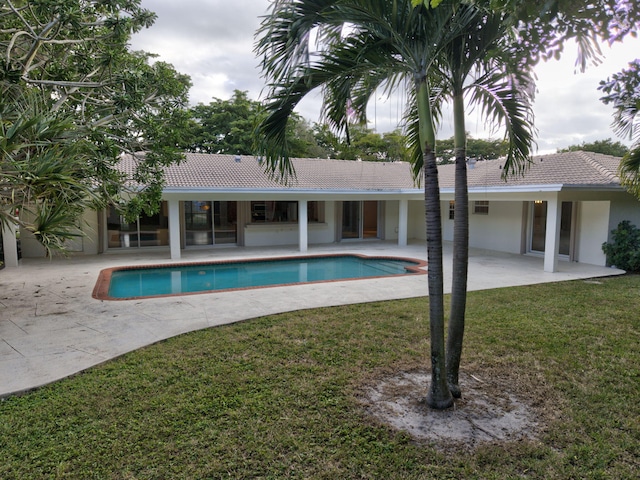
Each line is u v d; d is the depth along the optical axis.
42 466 3.18
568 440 3.59
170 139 8.64
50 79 7.86
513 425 3.83
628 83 3.74
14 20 7.21
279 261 15.08
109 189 7.74
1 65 5.85
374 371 5.02
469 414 4.03
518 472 3.17
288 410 4.07
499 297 8.76
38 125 5.51
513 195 13.09
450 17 3.70
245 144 28.67
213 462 3.25
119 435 3.60
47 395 4.34
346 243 19.91
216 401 4.22
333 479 3.08
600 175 12.25
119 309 7.85
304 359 5.38
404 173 22.09
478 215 17.98
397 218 21.70
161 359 5.33
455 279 4.25
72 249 15.51
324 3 3.48
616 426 3.81
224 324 6.89
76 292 9.30
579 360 5.36
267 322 7.00
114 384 4.60
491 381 4.76
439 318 4.05
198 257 15.05
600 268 12.54
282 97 4.05
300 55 3.71
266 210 19.00
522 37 3.07
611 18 2.80
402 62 4.12
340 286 10.14
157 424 3.78
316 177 18.80
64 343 5.93
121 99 7.31
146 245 17.03
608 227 12.77
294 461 3.28
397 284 10.40
